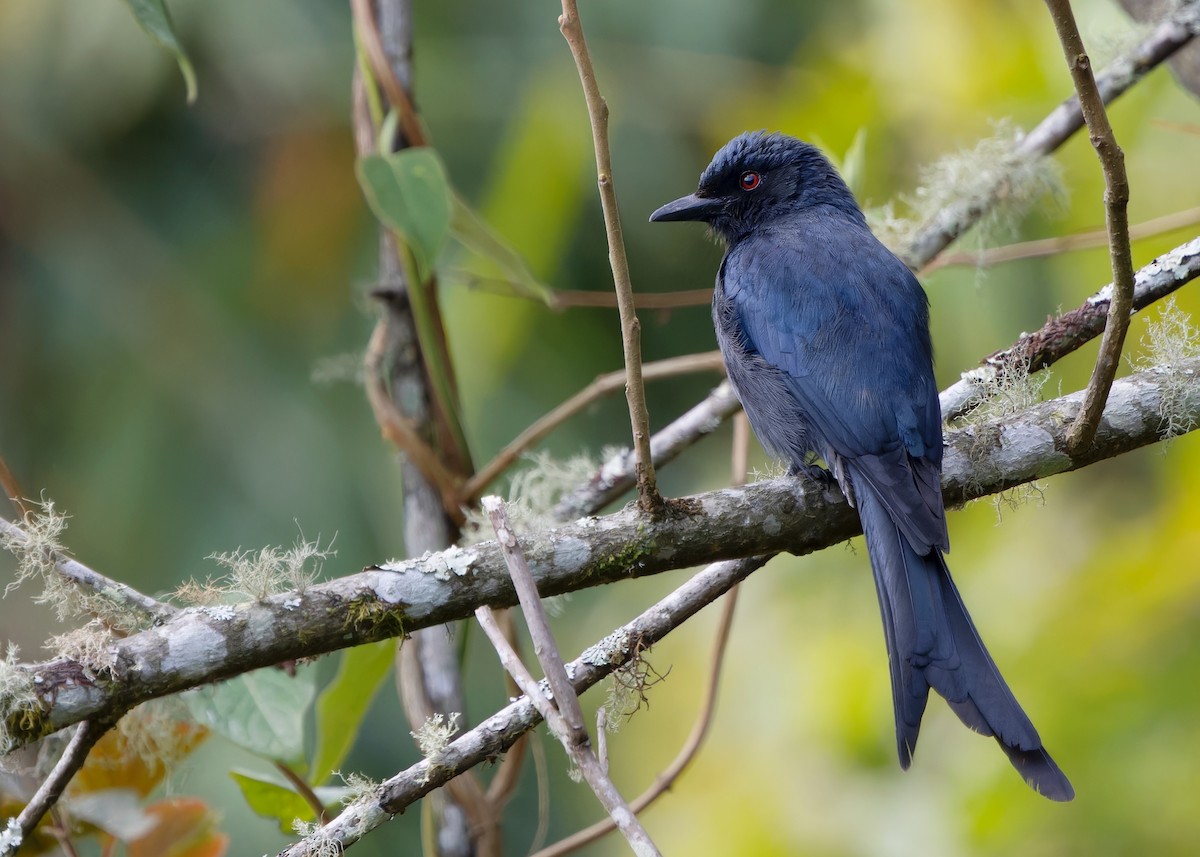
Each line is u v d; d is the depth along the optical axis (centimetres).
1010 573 1104
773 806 1094
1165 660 982
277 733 746
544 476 909
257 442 1436
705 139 1414
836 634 1156
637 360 629
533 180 1210
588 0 1455
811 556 1213
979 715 671
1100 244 974
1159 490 1123
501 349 1202
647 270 1502
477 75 1456
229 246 1512
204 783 1203
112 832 753
